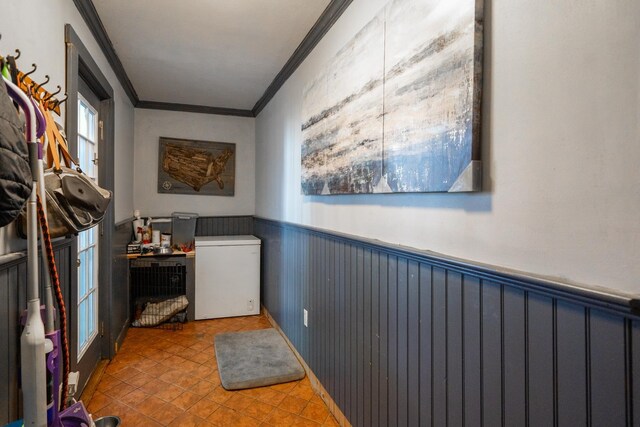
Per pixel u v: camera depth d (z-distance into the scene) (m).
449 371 1.11
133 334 3.24
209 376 2.46
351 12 1.84
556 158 0.79
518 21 0.88
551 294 0.78
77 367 1.92
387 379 1.45
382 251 1.48
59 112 1.57
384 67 1.42
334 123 1.93
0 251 1.07
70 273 1.76
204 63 2.92
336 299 1.97
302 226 2.53
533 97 0.84
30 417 0.89
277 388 2.32
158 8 2.09
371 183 1.53
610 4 0.69
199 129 4.26
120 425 1.78
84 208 1.29
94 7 2.05
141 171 4.06
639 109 0.64
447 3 1.07
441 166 1.09
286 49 2.63
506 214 0.92
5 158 0.71
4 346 1.09
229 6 2.07
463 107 1.00
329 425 1.94
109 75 2.66
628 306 0.64
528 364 0.85
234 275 3.74
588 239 0.73
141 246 3.52
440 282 1.15
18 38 1.22
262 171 4.03
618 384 0.67
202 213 4.30
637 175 0.65
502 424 0.92
